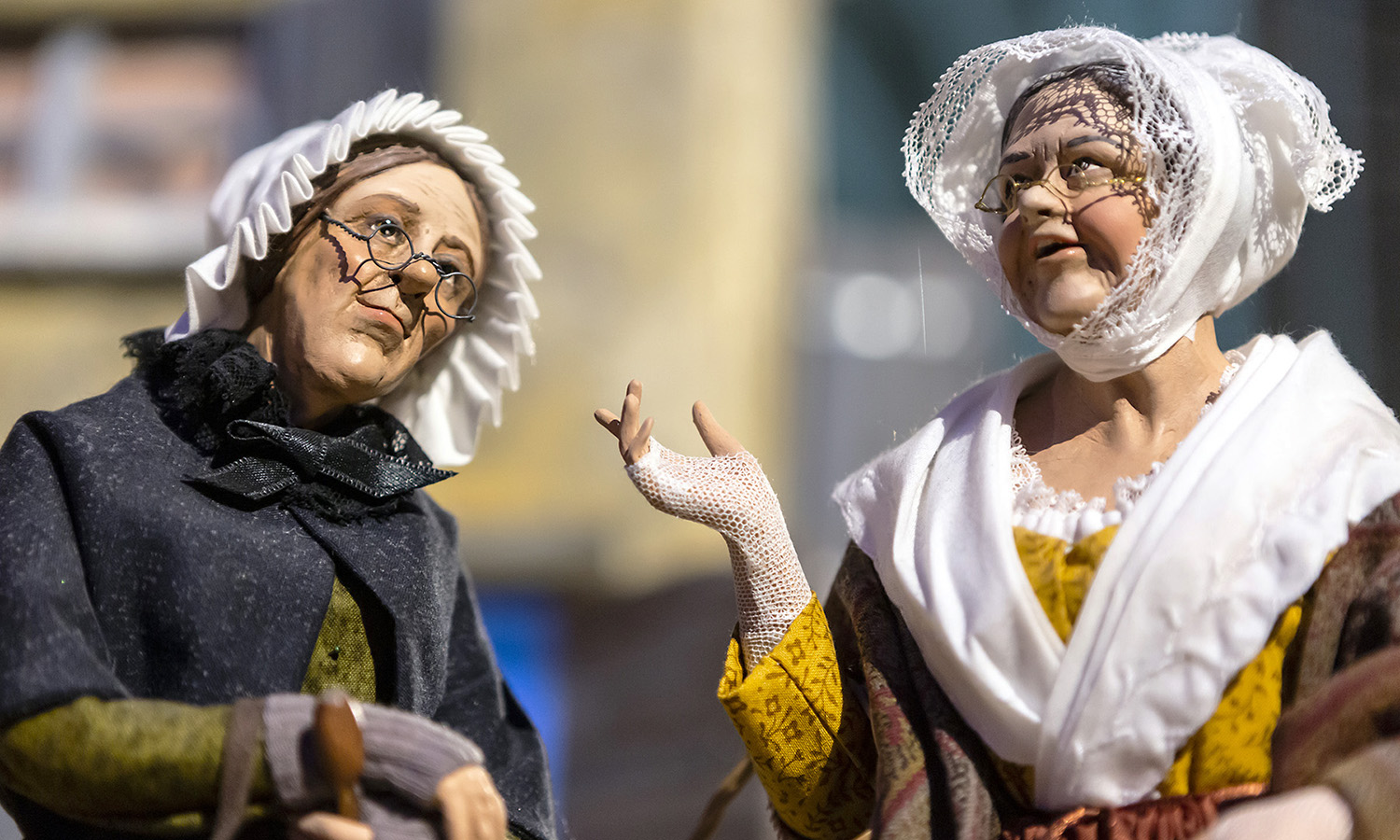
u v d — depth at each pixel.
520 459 8.79
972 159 3.47
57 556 2.83
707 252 9.08
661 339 8.97
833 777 3.19
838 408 9.34
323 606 3.06
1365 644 2.64
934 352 9.48
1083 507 2.99
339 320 3.23
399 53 9.44
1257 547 2.73
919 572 3.04
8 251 9.16
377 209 3.29
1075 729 2.75
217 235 3.44
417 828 2.69
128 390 3.19
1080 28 3.24
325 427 3.44
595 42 9.34
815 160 9.56
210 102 9.54
